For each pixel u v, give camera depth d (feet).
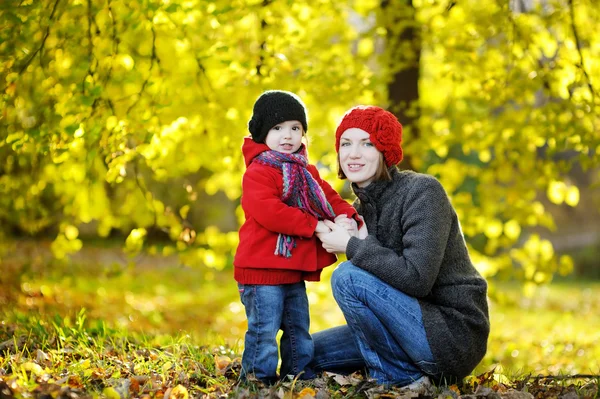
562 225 60.23
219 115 16.55
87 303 24.81
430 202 10.29
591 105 16.58
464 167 20.22
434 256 10.02
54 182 19.49
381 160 10.93
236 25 17.74
